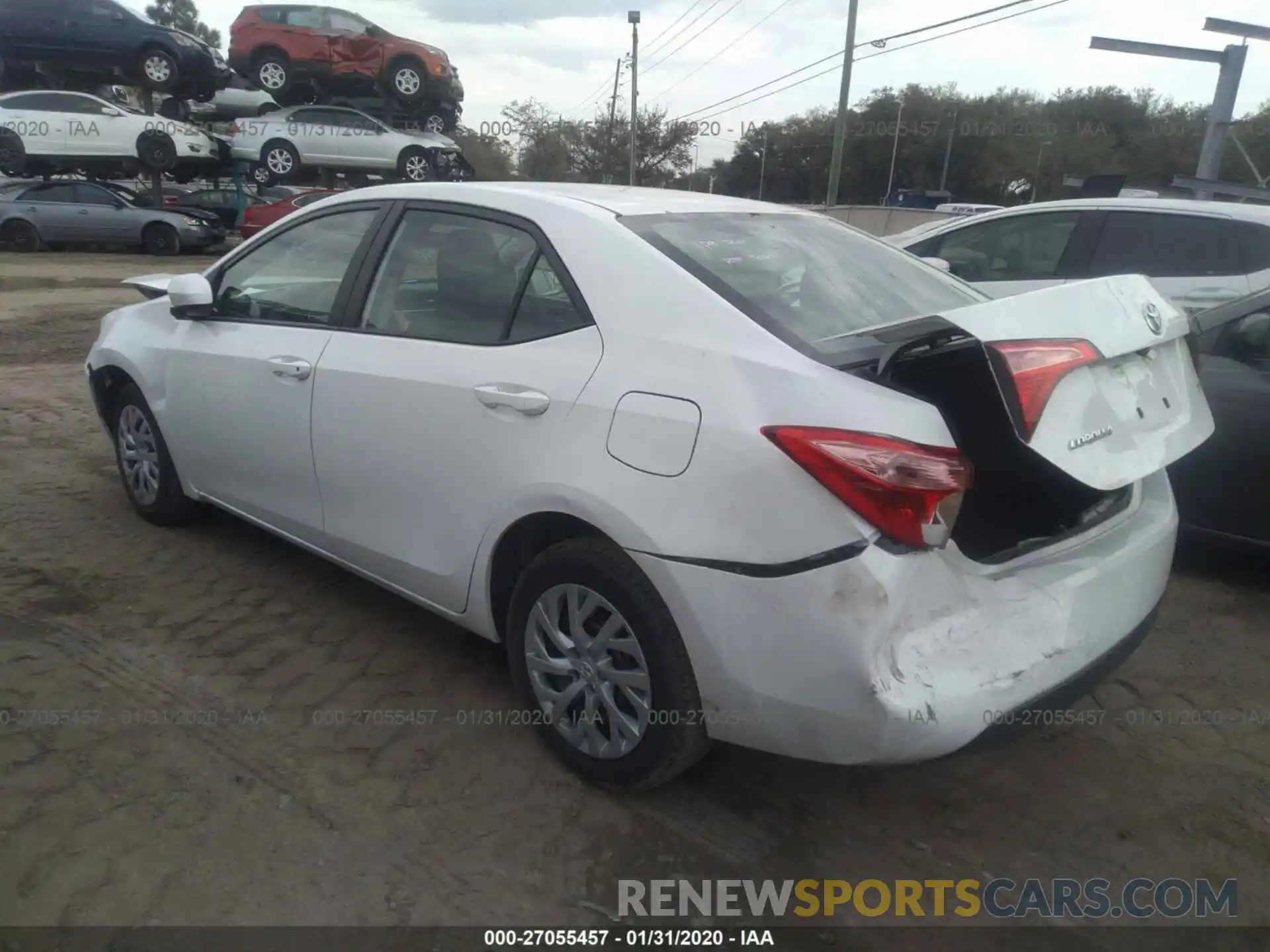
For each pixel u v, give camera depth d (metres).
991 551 2.51
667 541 2.37
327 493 3.44
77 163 18.98
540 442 2.67
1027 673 2.30
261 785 2.74
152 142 18.91
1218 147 16.23
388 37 18.69
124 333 4.42
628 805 2.72
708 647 2.36
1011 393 2.09
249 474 3.81
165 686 3.21
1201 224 5.65
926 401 2.29
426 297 3.17
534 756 2.92
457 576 3.02
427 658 3.47
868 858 2.58
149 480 4.47
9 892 2.30
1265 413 4.00
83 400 7.10
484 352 2.89
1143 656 3.71
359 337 3.30
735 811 2.73
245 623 3.67
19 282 15.04
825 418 2.21
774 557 2.22
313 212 3.71
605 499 2.49
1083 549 2.64
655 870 2.50
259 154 18.52
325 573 4.12
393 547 3.23
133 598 3.82
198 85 19.48
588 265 2.76
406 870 2.45
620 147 44.59
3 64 17.91
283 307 3.69
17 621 3.58
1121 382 2.40
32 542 4.32
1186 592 4.28
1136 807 2.82
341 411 3.27
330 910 2.31
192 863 2.43
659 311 2.58
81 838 2.49
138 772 2.76
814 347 2.39
